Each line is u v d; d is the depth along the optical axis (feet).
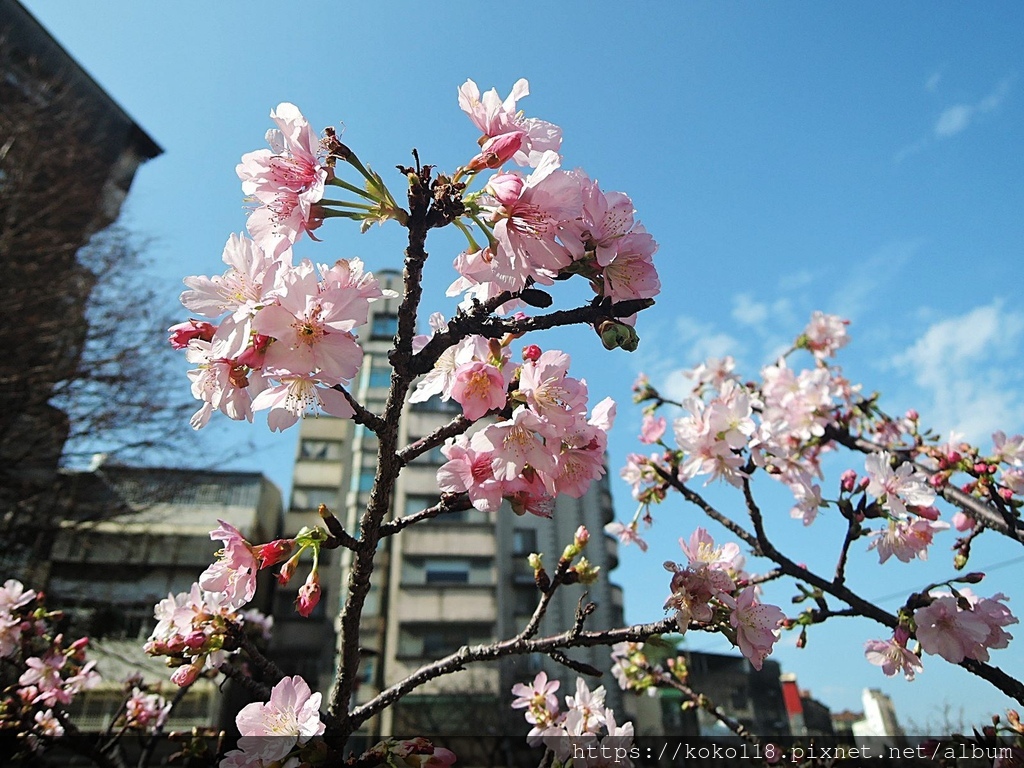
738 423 8.97
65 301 35.63
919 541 8.27
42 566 35.65
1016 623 7.14
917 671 7.69
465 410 4.56
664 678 12.09
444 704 51.26
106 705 38.40
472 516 62.75
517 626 56.90
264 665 5.94
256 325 3.91
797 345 15.99
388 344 66.08
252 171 4.58
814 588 8.59
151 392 36.29
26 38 48.29
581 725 7.03
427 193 4.52
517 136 4.65
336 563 58.08
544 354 4.80
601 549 63.10
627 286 4.54
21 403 31.86
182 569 50.31
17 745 10.38
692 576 5.34
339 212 4.50
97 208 41.14
